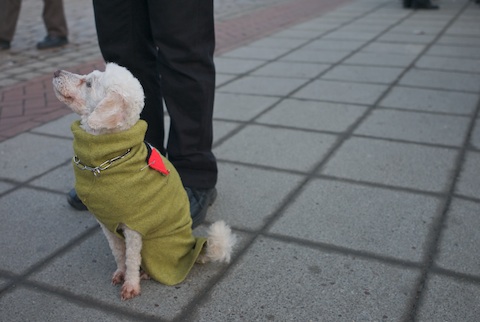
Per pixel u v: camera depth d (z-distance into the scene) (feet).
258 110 14.97
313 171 11.18
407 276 7.72
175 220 7.47
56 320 7.03
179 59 8.55
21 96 16.53
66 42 23.36
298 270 7.93
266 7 33.55
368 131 13.20
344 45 22.49
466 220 9.13
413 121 13.75
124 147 6.64
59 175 11.32
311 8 32.91
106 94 6.56
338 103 15.33
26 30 26.58
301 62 20.02
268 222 9.29
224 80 17.99
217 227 7.74
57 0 22.29
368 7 32.73
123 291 7.38
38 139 13.25
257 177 10.97
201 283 7.72
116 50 9.07
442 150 11.98
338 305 7.15
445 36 23.54
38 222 9.50
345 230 8.96
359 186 10.46
